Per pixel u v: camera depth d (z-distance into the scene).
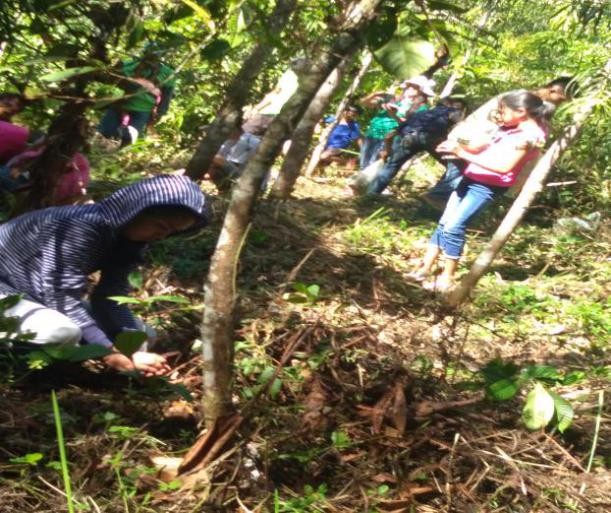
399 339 3.86
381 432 2.88
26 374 2.97
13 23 3.58
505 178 5.40
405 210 7.52
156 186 2.97
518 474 2.78
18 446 2.67
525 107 5.34
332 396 3.01
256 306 4.07
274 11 2.77
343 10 2.39
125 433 2.71
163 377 3.00
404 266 5.92
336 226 6.57
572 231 7.04
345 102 8.43
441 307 3.72
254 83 4.73
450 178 5.98
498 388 2.90
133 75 3.46
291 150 5.63
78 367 3.13
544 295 5.46
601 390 3.39
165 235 3.03
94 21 3.46
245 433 2.71
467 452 2.85
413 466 2.82
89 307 3.33
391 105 7.69
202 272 4.73
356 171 9.33
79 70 2.92
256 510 2.53
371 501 2.64
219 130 4.93
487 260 4.78
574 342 4.80
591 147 7.32
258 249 5.31
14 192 4.20
